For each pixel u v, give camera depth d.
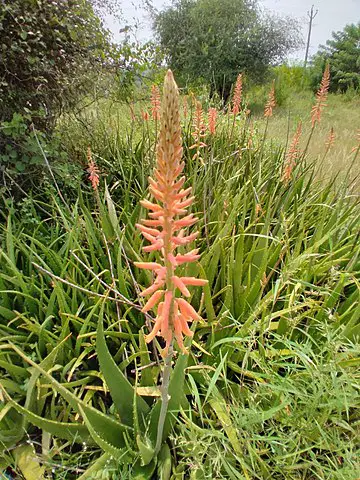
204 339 2.89
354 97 17.89
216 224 3.44
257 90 17.88
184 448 2.16
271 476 2.00
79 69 4.43
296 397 2.15
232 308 2.80
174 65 17.30
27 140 3.69
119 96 5.09
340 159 5.96
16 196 4.01
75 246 3.17
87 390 2.56
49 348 2.53
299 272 2.99
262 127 8.55
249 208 3.93
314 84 21.73
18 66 3.90
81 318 2.78
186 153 4.83
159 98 4.13
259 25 16.95
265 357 2.50
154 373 2.52
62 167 3.93
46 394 2.36
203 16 16.47
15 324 2.82
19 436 2.27
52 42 3.99
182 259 1.32
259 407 2.20
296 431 2.00
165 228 1.30
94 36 4.37
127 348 2.76
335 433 2.13
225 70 16.45
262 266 2.78
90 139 5.03
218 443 2.16
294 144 3.88
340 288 2.81
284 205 3.70
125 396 2.19
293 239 3.46
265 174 4.45
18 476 2.14
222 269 2.96
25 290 2.78
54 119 4.65
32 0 3.58
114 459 2.03
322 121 11.59
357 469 1.83
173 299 1.44
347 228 3.57
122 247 3.07
